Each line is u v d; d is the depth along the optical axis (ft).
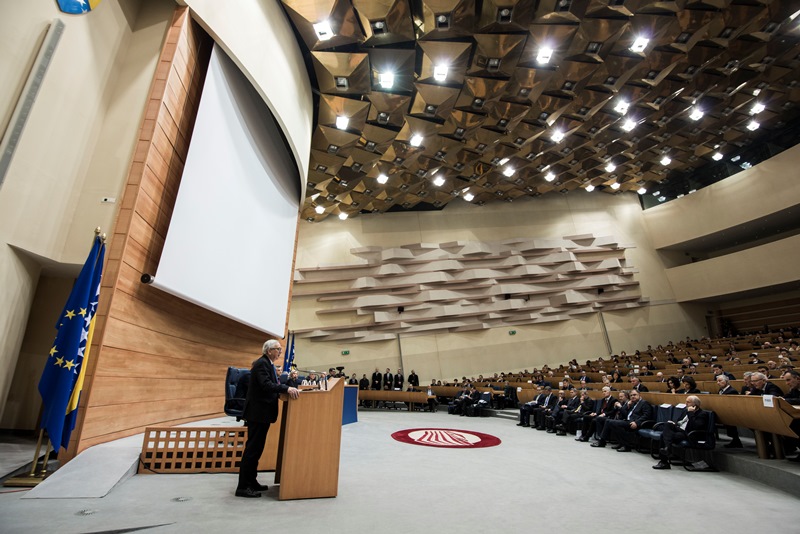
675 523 9.64
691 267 57.88
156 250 17.01
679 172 58.49
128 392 15.49
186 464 13.50
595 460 17.80
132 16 17.70
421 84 29.48
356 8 22.45
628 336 56.34
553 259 56.54
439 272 53.62
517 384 42.14
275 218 28.35
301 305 51.42
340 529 8.55
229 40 19.31
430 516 9.66
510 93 31.40
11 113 12.51
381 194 48.88
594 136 40.01
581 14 24.77
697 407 16.60
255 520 8.87
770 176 49.93
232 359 26.13
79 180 15.23
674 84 33.58
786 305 54.13
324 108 31.68
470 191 51.88
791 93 39.37
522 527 9.09
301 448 10.98
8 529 7.82
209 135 18.62
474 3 23.00
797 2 26.27
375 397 46.11
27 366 16.07
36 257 13.98
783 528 9.39
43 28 13.50
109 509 9.31
